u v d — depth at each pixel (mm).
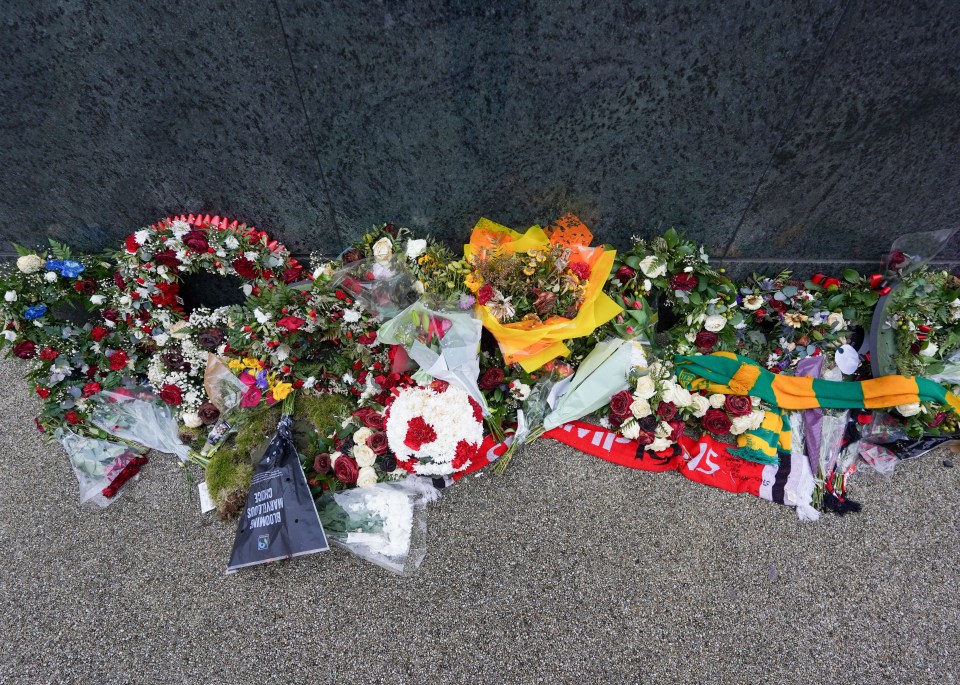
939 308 2594
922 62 2098
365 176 2529
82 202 2654
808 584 2312
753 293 2742
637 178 2529
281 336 2537
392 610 2244
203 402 2670
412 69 2170
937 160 2416
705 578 2318
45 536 2469
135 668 2152
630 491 2533
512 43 2100
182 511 2506
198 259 2604
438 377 2348
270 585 2309
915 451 2590
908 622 2229
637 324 2598
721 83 2193
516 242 2518
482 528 2430
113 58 2143
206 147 2434
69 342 2666
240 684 2111
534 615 2230
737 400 2500
